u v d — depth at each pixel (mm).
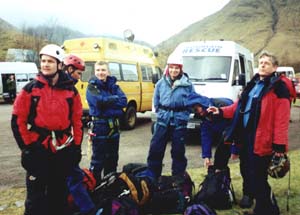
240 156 4418
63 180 3871
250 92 4254
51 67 3627
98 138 5090
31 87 3586
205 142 5207
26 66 27062
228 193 4852
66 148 3738
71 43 11289
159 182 4789
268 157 4125
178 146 5289
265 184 4223
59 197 3947
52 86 3654
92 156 5168
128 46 12344
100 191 4488
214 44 10484
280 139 3967
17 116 3559
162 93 5336
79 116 3877
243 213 4699
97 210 4023
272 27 177750
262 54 4105
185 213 4250
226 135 4477
